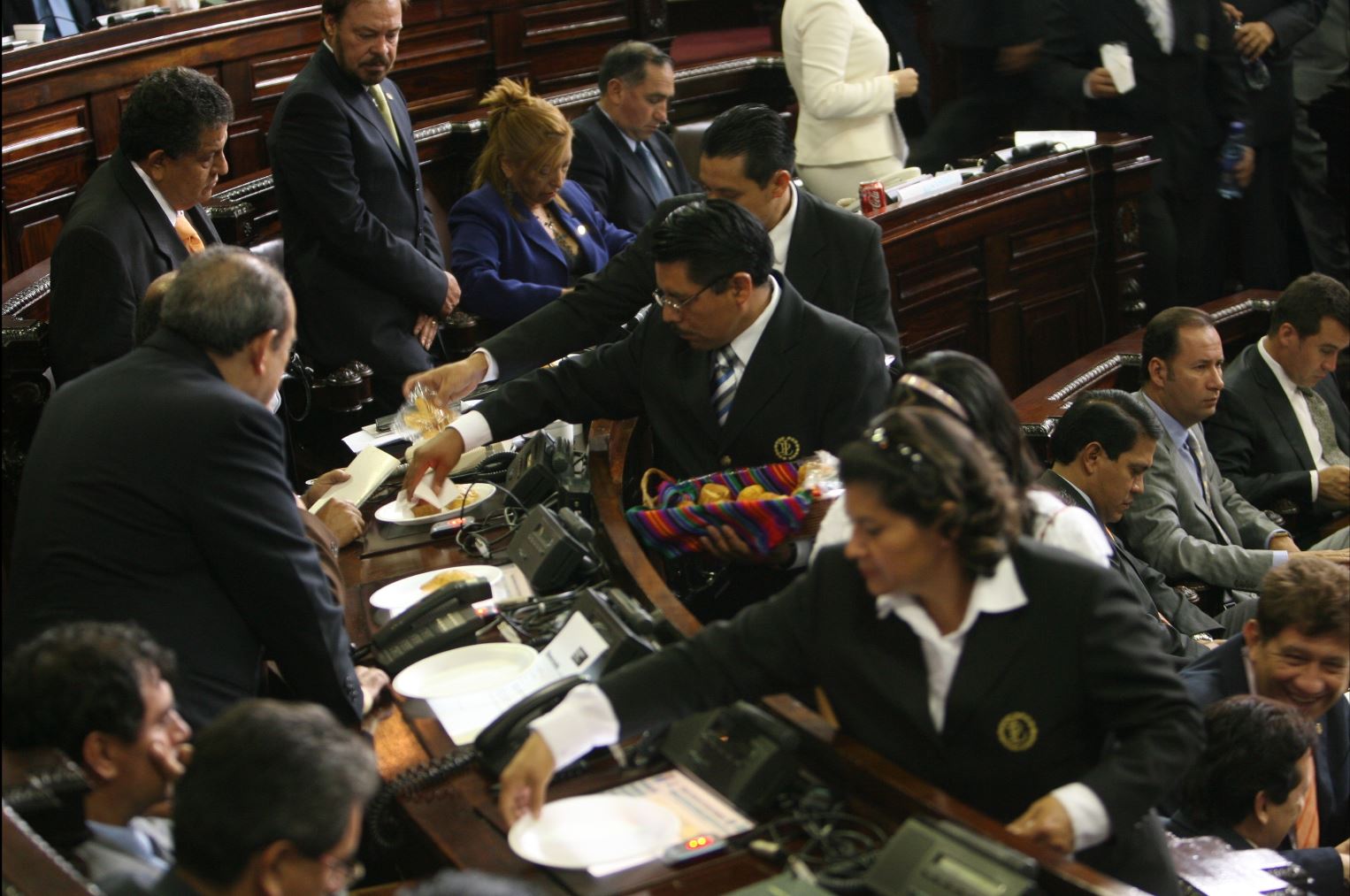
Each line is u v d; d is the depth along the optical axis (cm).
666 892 225
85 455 278
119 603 275
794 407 351
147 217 433
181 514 276
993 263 691
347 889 275
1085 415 433
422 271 541
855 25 675
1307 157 863
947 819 220
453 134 729
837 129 691
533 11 827
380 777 266
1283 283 820
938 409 250
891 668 232
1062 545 254
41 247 593
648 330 374
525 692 290
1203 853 300
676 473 370
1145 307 755
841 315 420
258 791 196
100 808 230
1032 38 714
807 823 235
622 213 669
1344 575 358
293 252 541
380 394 549
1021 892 196
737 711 254
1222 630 477
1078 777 229
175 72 433
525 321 419
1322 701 363
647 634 290
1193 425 527
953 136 755
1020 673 225
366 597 352
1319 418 596
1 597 343
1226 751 327
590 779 259
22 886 201
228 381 294
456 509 394
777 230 419
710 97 907
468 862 237
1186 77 726
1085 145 719
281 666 289
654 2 889
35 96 577
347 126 525
